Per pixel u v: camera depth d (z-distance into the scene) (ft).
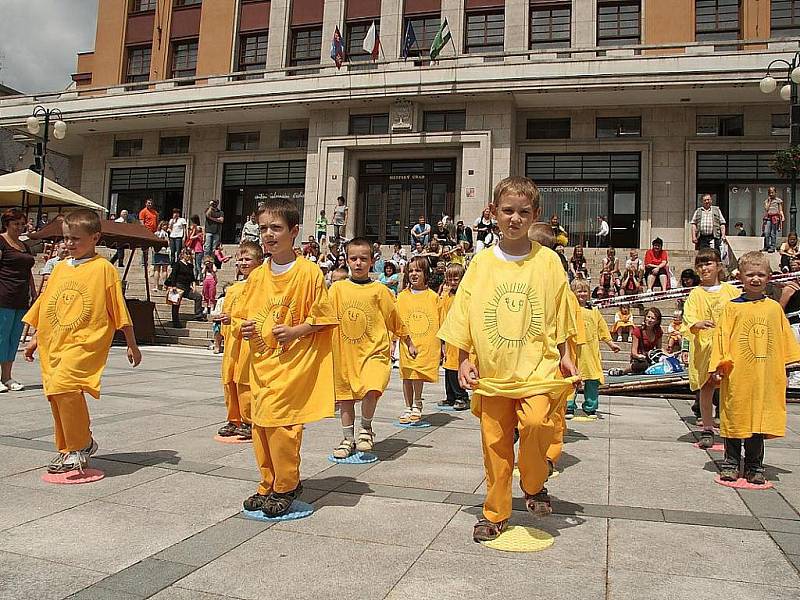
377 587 8.86
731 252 59.41
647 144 72.49
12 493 12.89
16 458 15.51
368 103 75.41
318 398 12.10
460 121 74.18
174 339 52.60
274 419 11.66
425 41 80.79
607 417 24.49
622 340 46.29
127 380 31.30
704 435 18.93
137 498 12.75
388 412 24.91
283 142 84.84
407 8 81.15
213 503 12.53
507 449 10.91
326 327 12.17
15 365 35.35
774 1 72.18
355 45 83.56
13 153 96.73
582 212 74.18
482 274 11.42
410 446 18.35
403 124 73.72
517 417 10.87
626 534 11.19
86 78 105.29
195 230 66.74
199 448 17.16
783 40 66.03
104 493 13.03
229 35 88.43
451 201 75.66
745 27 72.02
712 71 65.77
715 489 14.21
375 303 18.08
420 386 22.31
